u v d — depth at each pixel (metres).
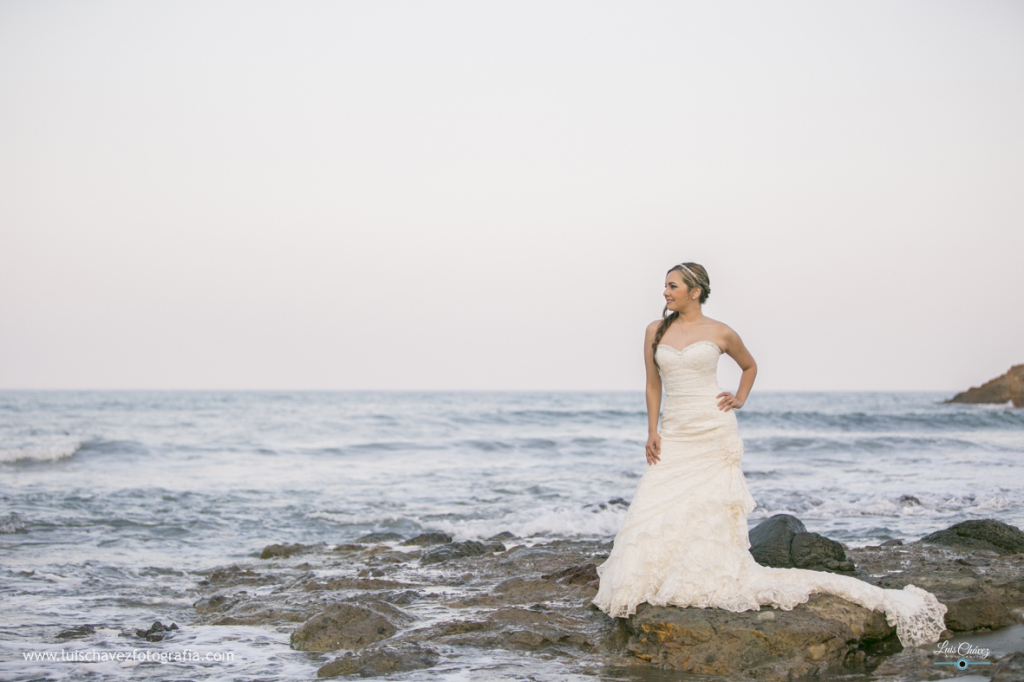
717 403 5.10
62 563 8.84
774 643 4.53
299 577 7.74
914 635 4.82
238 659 5.07
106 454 21.75
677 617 4.74
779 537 5.89
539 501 13.62
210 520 11.84
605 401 86.31
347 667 4.70
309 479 17.33
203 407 57.91
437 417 41.22
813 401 90.44
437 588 6.98
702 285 5.14
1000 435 29.42
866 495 12.91
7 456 19.95
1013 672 3.91
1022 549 7.01
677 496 5.07
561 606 5.89
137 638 5.71
